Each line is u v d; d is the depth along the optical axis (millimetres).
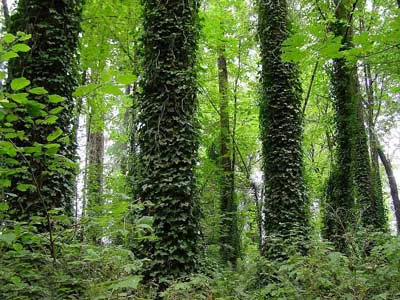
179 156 7109
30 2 6344
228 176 15078
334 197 12438
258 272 5867
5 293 2816
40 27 6277
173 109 7289
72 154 6191
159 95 7344
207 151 15883
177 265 6586
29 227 2818
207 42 14391
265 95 11227
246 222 16969
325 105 19453
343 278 4516
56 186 5703
